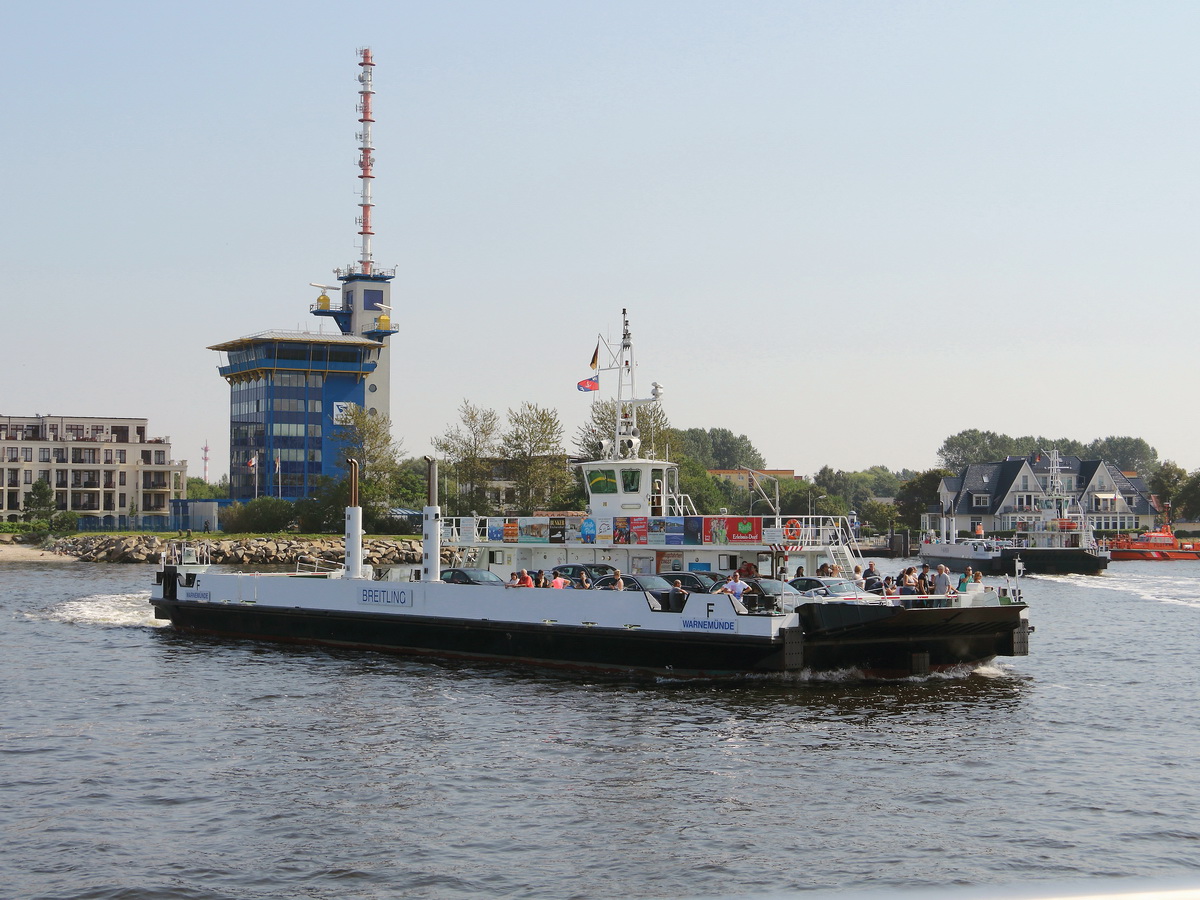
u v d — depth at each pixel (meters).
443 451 115.88
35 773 24.77
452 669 38.28
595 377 46.88
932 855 19.64
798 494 180.75
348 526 44.97
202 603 47.88
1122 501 169.00
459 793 23.25
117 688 35.12
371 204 175.00
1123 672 39.75
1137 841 20.47
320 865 19.09
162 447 166.75
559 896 17.78
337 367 162.50
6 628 51.12
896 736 28.55
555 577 39.84
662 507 44.59
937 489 174.50
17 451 157.38
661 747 27.20
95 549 118.62
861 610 33.28
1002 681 37.09
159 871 18.80
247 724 29.78
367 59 173.88
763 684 35.09
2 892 17.88
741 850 19.84
